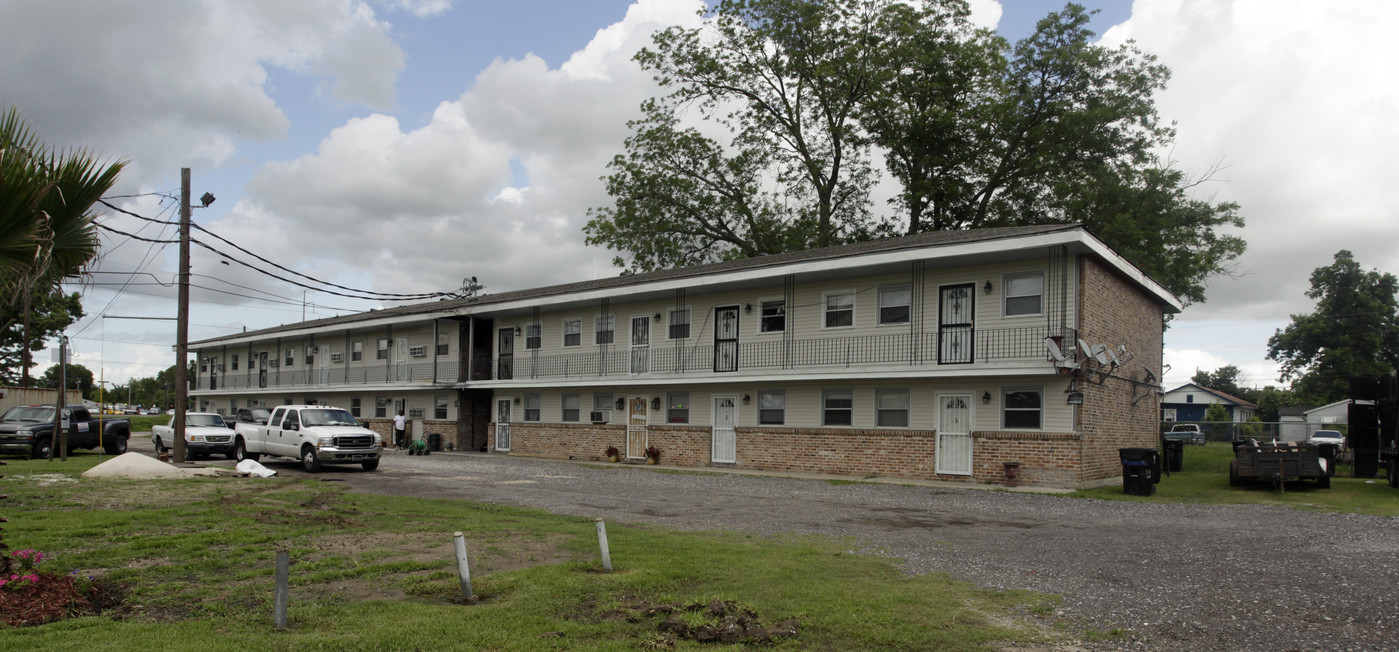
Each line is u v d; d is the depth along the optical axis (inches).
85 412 1123.9
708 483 819.4
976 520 561.3
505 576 341.1
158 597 305.3
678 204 1680.6
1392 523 547.5
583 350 1241.4
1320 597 327.0
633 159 1685.5
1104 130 1425.9
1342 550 436.1
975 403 843.4
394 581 336.2
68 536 420.5
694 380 1038.4
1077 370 772.0
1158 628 283.0
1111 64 1427.2
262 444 974.4
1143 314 992.9
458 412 1401.3
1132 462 725.3
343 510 540.1
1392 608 309.7
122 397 5265.8
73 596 294.5
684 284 1046.4
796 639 265.4
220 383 2149.4
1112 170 1413.6
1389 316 2573.8
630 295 1136.2
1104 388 848.9
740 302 1052.5
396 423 1448.1
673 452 1084.5
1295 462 764.0
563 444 1234.6
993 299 843.4
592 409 1210.6
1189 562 401.4
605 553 352.8
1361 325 2566.4
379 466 1008.2
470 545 413.7
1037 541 467.5
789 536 480.7
